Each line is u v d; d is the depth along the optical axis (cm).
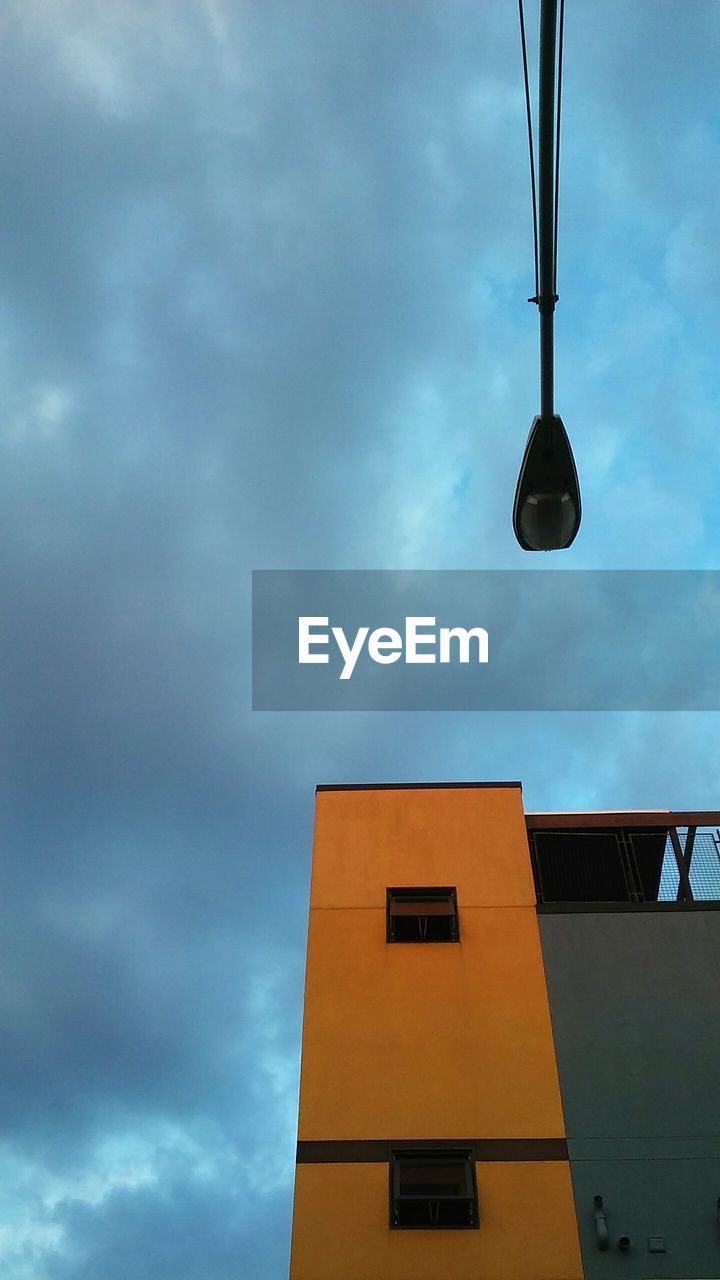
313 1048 1530
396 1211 1348
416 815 1884
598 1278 1280
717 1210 1334
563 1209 1345
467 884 1756
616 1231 1322
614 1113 1444
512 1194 1363
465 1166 1388
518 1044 1529
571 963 1628
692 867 1783
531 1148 1411
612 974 1611
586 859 1883
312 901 1741
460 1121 1443
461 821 1867
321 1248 1314
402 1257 1306
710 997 1573
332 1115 1453
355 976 1623
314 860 1806
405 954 1655
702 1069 1488
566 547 868
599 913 1698
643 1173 1378
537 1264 1295
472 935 1677
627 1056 1508
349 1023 1562
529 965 1630
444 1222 1345
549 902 1728
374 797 1923
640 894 1781
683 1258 1292
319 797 1930
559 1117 1443
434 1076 1495
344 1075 1499
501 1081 1487
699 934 1659
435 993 1597
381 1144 1422
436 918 1708
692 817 1827
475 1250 1311
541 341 779
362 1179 1388
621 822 1836
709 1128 1421
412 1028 1553
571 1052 1516
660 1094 1462
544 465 826
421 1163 1397
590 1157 1398
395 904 1720
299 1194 1371
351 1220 1343
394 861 1802
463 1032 1546
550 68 676
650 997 1578
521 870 1775
